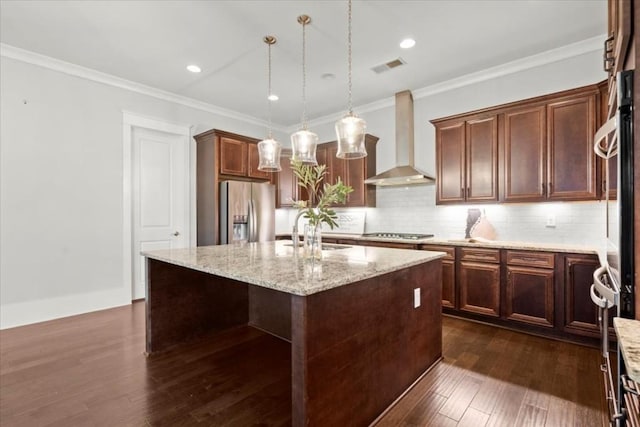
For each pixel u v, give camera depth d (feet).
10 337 9.56
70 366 7.77
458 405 6.26
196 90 14.07
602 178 9.19
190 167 15.40
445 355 8.40
